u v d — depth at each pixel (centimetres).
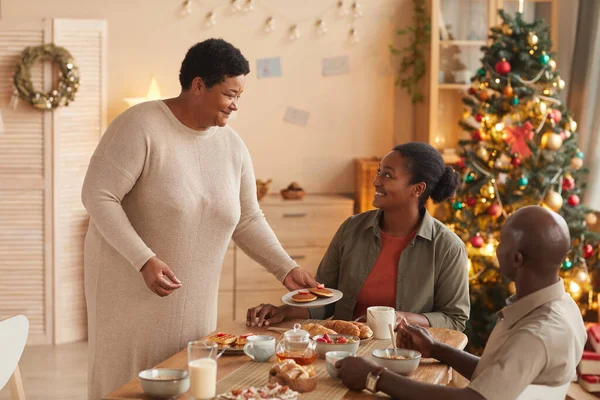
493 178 450
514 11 510
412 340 221
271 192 552
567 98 512
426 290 266
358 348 228
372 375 187
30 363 463
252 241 270
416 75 539
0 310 500
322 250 516
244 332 244
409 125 551
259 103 546
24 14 521
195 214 246
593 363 413
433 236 268
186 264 249
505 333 180
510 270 182
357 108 550
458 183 271
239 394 180
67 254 504
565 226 180
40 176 494
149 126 240
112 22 529
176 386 181
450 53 512
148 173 242
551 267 178
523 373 170
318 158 553
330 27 543
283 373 191
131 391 187
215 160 251
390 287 269
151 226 245
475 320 457
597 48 484
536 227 177
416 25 538
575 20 531
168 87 537
